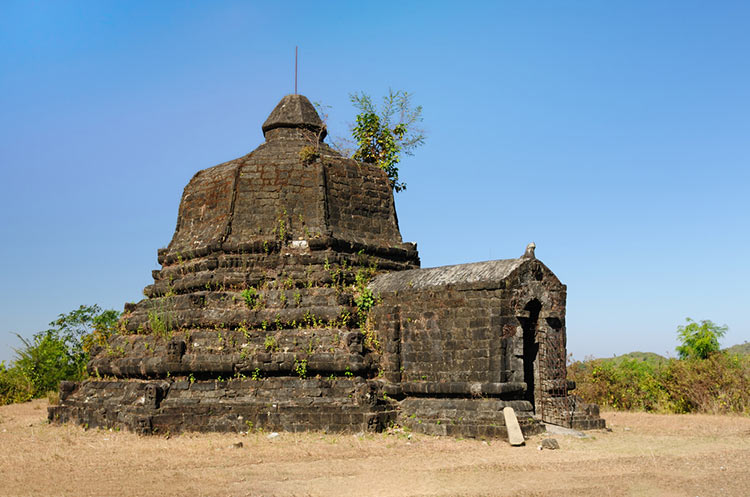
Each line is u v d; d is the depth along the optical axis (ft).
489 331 69.87
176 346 75.66
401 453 59.88
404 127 111.45
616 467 53.21
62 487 46.70
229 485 47.11
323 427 70.74
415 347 75.00
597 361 119.44
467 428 67.67
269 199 85.61
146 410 72.23
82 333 153.48
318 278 80.28
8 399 135.23
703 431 75.10
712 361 106.32
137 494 44.50
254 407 71.97
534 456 58.29
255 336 76.69
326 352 74.54
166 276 88.53
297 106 95.45
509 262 73.46
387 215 92.02
